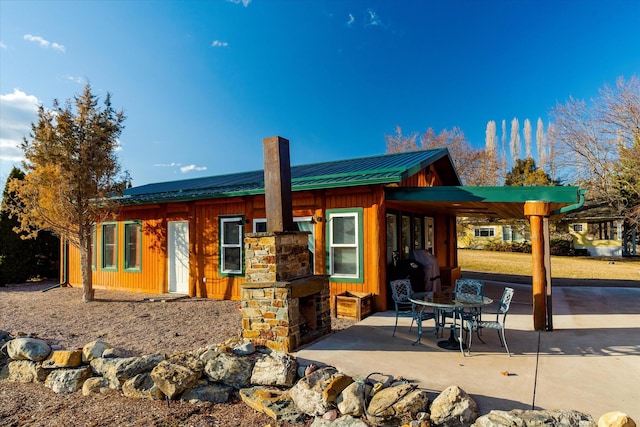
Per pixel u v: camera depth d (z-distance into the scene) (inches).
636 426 107.3
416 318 215.3
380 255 300.4
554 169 1029.2
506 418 111.8
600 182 928.9
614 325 250.4
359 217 310.2
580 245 1064.8
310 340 212.7
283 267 208.1
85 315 299.9
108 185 370.6
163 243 418.9
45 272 605.6
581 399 133.0
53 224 360.5
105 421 145.6
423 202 308.2
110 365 178.5
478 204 313.7
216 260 379.2
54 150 339.3
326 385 141.6
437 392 138.7
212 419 143.0
